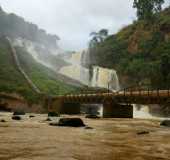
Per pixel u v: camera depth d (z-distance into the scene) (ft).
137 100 165.48
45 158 27.73
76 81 430.20
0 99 241.55
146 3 445.37
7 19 618.85
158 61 325.62
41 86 322.34
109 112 186.70
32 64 436.76
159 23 411.34
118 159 28.81
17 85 291.38
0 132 56.03
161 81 306.55
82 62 515.91
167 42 358.64
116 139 50.44
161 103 149.48
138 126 103.96
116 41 474.49
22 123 90.12
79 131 64.80
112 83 400.88
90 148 36.24
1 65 358.23
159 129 89.71
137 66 351.25
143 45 391.45
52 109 251.19
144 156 31.42
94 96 202.08
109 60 451.53
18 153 30.40
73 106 240.53
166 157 31.24
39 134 53.83
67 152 32.01
